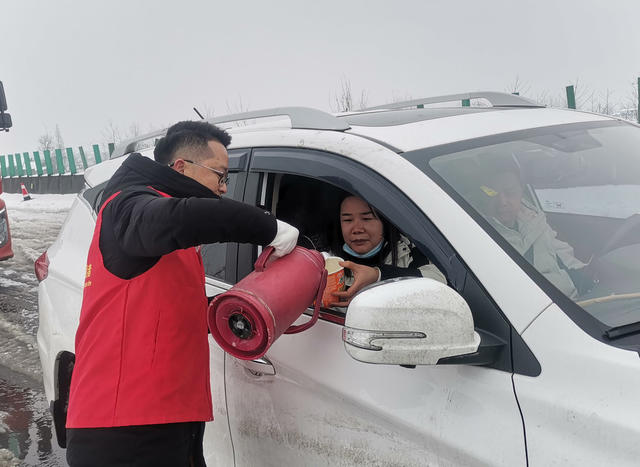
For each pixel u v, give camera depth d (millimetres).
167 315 1907
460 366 1529
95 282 1946
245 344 1676
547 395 1366
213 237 1692
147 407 1870
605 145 2188
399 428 1616
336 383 1777
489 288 1513
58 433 3102
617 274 1656
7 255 7848
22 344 5535
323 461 1868
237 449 2238
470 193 1740
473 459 1444
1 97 7809
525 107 2578
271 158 2180
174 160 2100
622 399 1281
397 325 1382
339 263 1937
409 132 2004
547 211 1845
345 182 1872
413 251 2139
